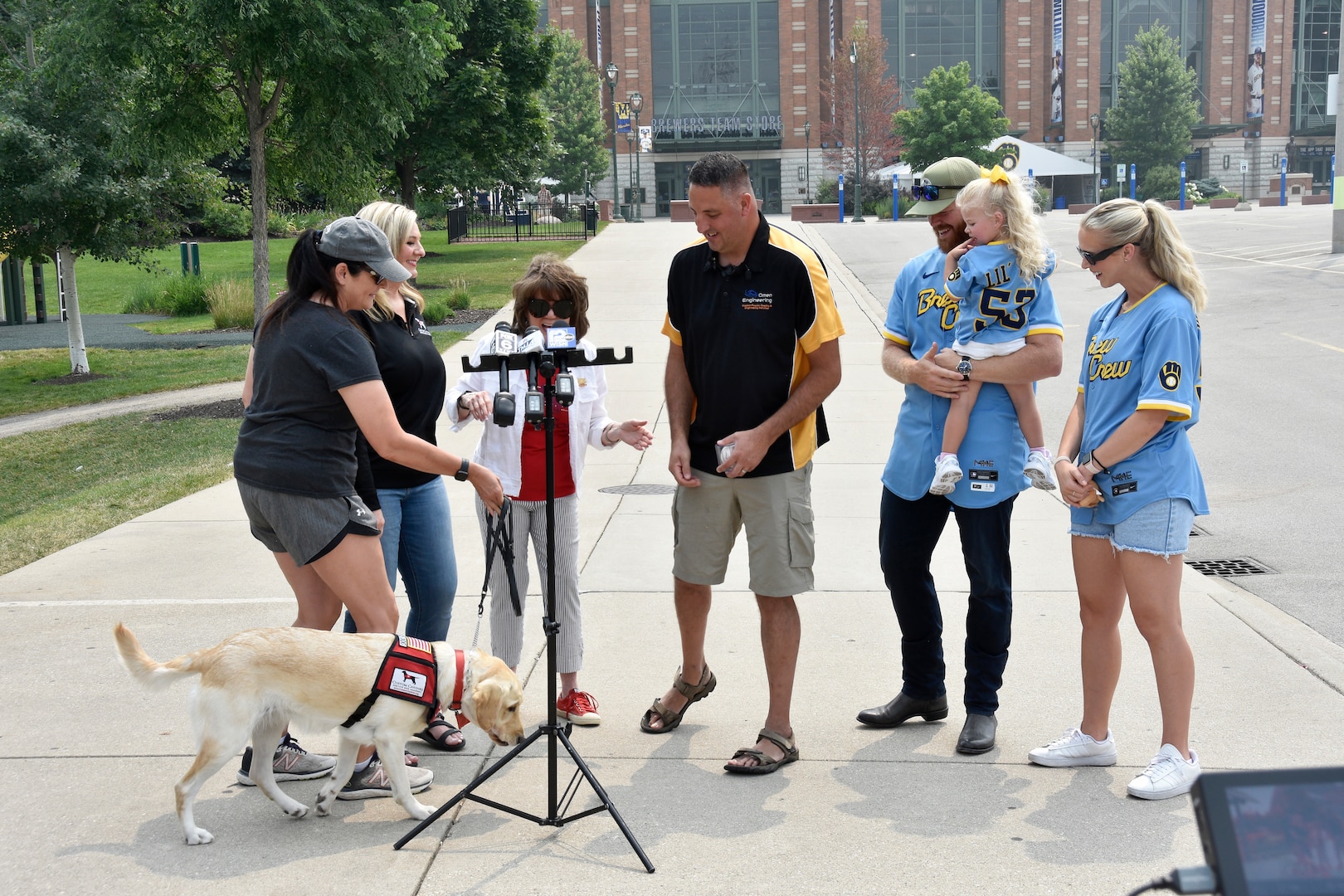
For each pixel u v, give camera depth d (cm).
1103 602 382
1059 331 389
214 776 395
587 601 589
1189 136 6525
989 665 405
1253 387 1249
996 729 416
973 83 6975
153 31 1224
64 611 574
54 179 1445
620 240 3175
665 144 6862
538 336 356
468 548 698
